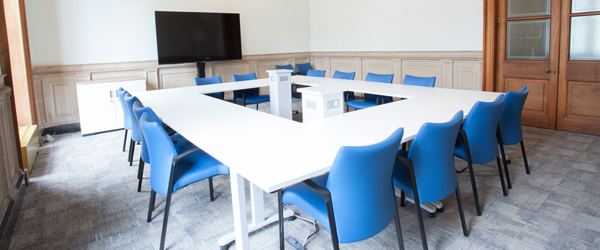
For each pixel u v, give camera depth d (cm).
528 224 245
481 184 313
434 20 612
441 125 196
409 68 670
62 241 242
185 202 297
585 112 454
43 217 277
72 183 347
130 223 265
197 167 239
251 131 243
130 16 620
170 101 377
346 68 796
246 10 752
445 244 224
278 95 444
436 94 371
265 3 776
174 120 284
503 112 300
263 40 787
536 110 499
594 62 433
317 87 349
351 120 265
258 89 591
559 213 259
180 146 294
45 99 556
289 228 249
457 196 228
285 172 165
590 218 250
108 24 601
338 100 333
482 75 540
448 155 209
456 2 576
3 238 242
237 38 728
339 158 155
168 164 218
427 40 629
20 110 464
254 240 236
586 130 455
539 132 473
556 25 459
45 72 550
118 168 389
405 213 263
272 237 239
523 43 496
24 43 469
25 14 484
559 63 465
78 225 263
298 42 844
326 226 171
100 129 553
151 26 644
